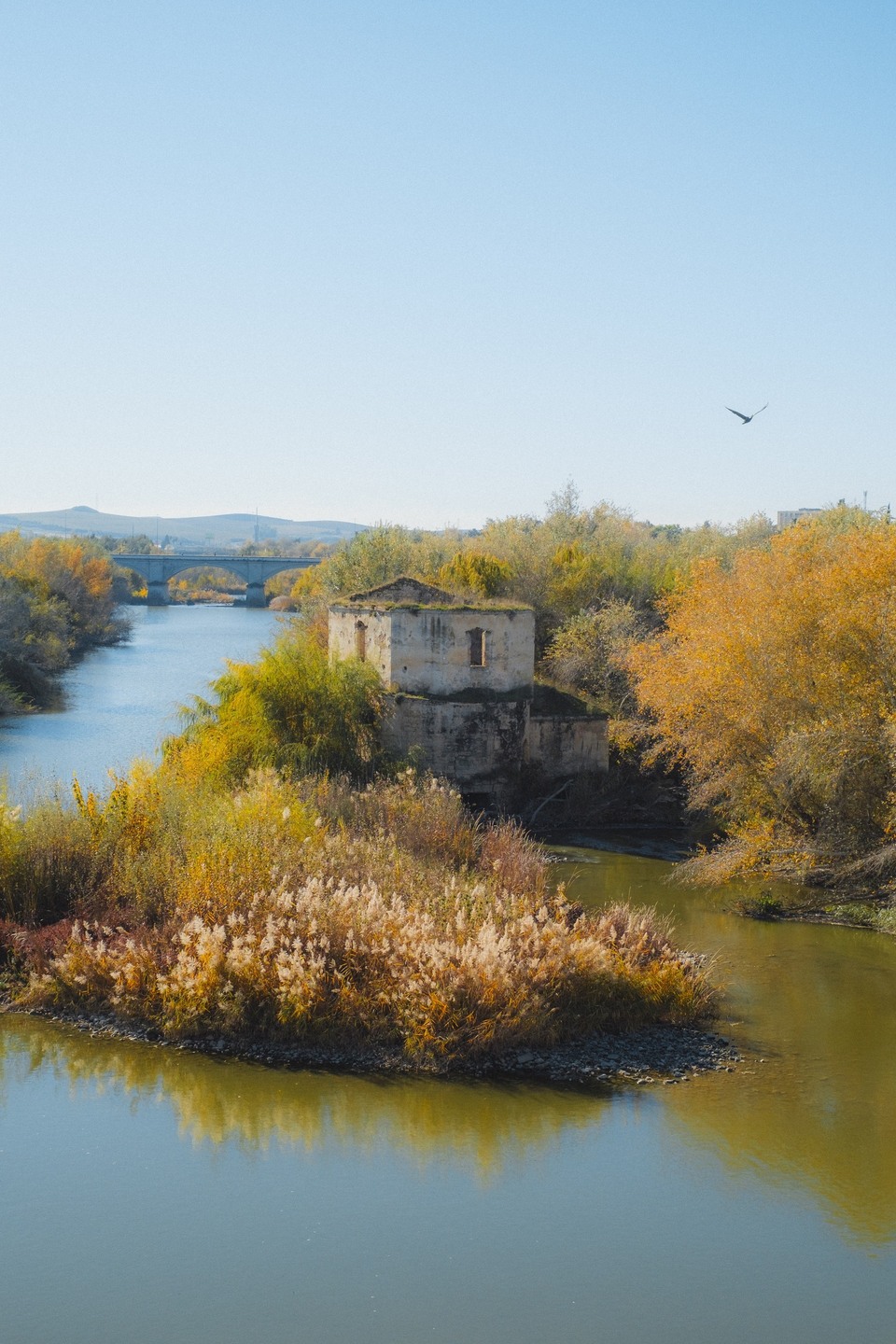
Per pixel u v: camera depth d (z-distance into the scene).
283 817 25.41
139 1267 13.85
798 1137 17.20
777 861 32.12
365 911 21.59
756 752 32.84
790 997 23.27
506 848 28.30
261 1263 13.99
